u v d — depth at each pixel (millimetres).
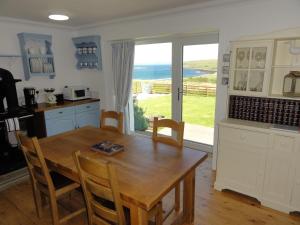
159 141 2287
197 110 3773
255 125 2398
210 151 3793
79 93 4348
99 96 4520
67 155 1981
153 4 2846
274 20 2475
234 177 2566
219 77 2947
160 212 1806
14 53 3707
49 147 2174
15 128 3188
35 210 2432
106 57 4281
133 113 4570
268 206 2383
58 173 2211
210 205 2441
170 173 1627
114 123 4383
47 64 3986
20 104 3842
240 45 2523
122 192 1390
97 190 1479
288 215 2260
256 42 2418
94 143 2260
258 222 2178
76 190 2680
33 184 2170
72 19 3604
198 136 3906
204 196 2602
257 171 2393
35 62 3803
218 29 2932
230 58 2617
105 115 2787
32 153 1996
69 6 2848
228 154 2555
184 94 3807
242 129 2402
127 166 1738
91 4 2785
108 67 4340
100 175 1376
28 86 3943
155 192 1389
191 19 3074
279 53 2518
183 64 3693
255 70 2486
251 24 2619
